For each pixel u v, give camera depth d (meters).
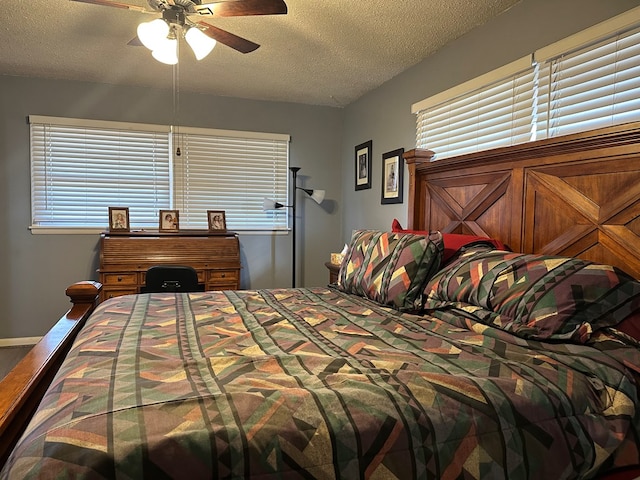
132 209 4.07
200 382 1.04
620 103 1.77
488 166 2.29
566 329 1.32
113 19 2.52
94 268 3.97
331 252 4.72
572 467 1.03
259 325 1.68
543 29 2.12
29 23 2.58
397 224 2.99
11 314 3.79
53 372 1.42
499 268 1.65
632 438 1.11
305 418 0.89
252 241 4.44
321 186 4.63
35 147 3.77
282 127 4.45
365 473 0.88
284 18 2.50
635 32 1.71
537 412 1.03
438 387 1.03
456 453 0.94
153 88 4.01
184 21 1.91
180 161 4.17
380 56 3.08
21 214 3.76
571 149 1.79
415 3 2.31
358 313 1.90
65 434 0.80
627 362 1.21
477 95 2.60
